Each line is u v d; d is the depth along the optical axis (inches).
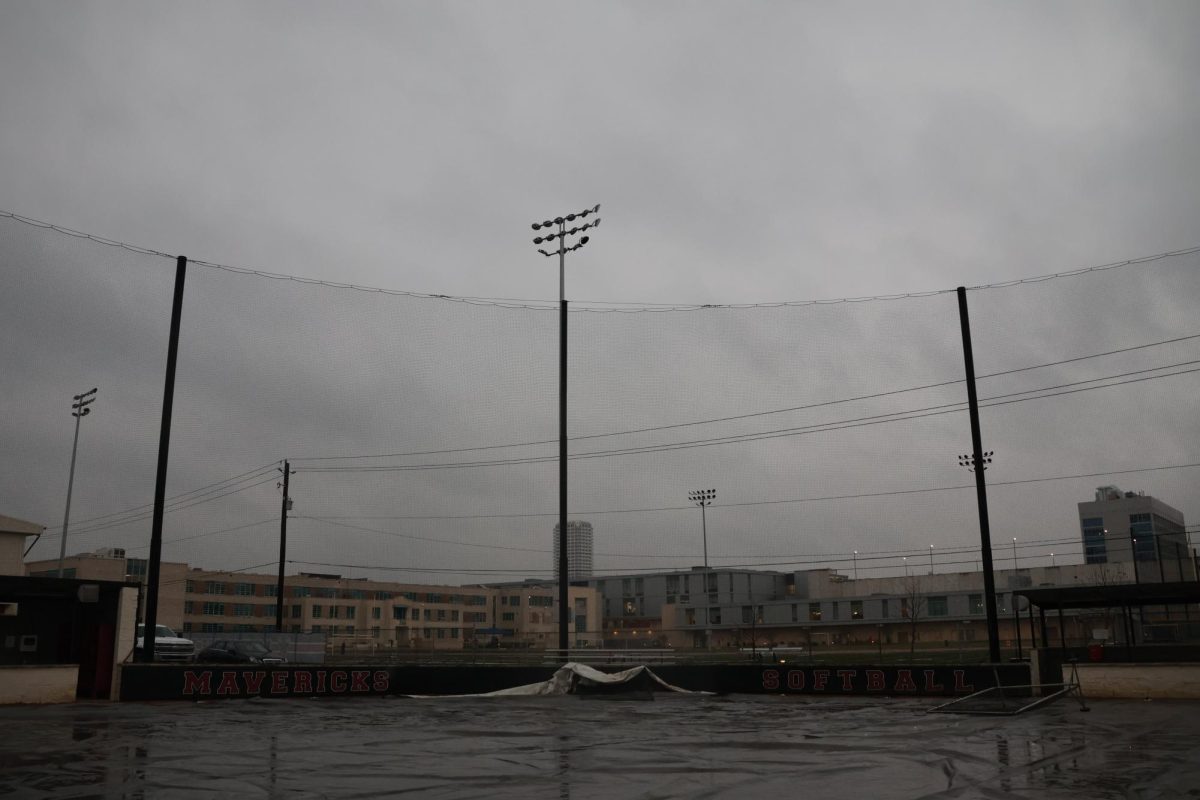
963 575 3654.0
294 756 631.2
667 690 1338.6
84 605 1187.3
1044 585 3474.4
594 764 591.5
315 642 2182.6
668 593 4665.4
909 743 684.7
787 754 634.2
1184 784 491.8
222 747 679.7
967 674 1219.2
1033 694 1147.3
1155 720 815.1
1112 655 1207.6
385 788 502.6
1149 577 1736.0
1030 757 595.5
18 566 2180.1
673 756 628.7
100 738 733.3
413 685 1305.4
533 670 1342.3
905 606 3641.7
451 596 5251.0
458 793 487.2
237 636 2144.4
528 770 567.2
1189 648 1184.8
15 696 1075.9
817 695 1300.4
